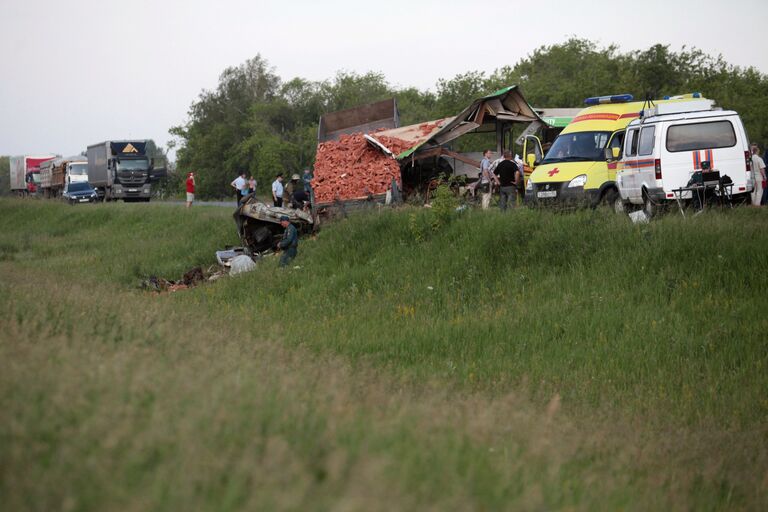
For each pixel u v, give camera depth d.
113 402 8.93
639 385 20.81
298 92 168.50
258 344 16.48
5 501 6.99
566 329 25.44
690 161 37.59
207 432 8.40
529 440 11.55
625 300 27.42
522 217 35.28
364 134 56.44
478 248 34.03
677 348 23.22
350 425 9.61
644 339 24.02
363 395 12.99
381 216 40.09
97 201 120.12
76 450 7.75
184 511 6.98
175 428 8.45
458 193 54.84
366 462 7.60
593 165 44.47
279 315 30.16
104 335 14.84
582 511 9.62
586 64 189.50
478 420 11.20
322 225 48.03
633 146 40.53
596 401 19.30
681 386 20.89
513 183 44.47
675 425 17.45
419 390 16.23
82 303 19.22
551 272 31.38
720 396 19.92
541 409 17.03
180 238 60.78
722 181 36.00
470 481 8.50
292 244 39.53
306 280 36.06
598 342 24.25
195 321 20.59
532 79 170.62
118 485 7.21
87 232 75.69
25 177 164.88
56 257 59.97
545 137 62.44
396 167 53.62
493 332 25.52
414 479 8.02
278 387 11.11
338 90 168.62
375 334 25.91
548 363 22.64
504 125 60.59
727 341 23.41
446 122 56.94
